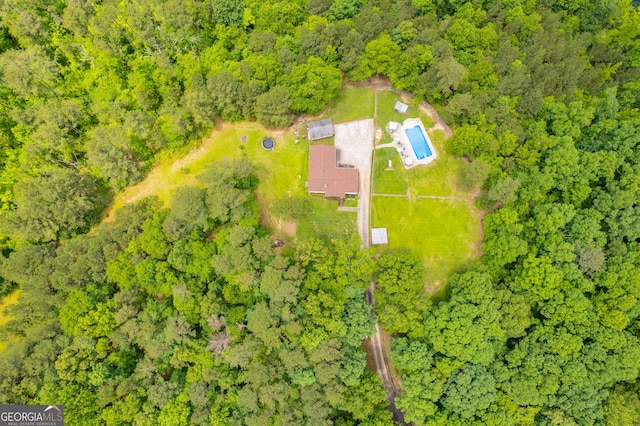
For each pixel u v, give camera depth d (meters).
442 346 57.03
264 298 60.97
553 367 57.41
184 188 61.00
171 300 62.09
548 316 59.34
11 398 55.31
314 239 62.88
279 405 58.09
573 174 63.19
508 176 62.38
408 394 56.75
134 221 62.53
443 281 65.69
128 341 58.84
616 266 59.59
